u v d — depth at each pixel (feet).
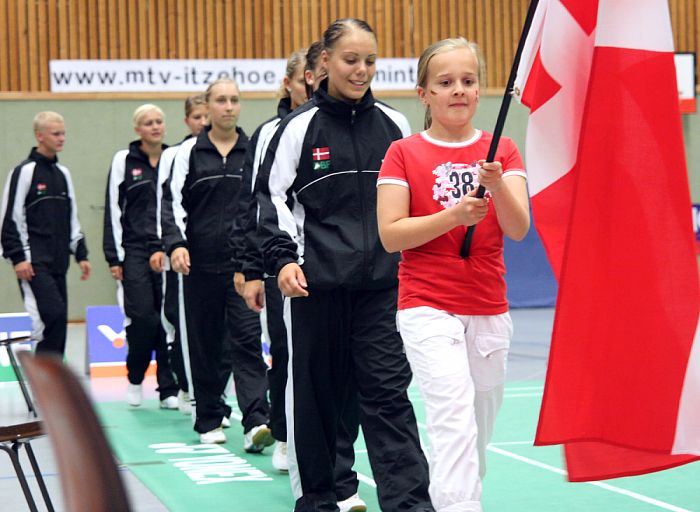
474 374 11.42
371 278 12.93
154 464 18.86
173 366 24.12
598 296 10.27
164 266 24.06
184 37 48.39
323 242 13.00
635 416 10.18
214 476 17.72
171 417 24.49
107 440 3.82
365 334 13.07
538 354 34.45
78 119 47.34
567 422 10.23
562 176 10.75
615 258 10.23
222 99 20.25
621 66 10.18
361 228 13.08
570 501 15.64
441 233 10.68
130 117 47.70
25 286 27.07
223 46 48.65
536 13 10.77
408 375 13.12
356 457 19.44
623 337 10.21
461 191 11.30
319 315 13.03
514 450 19.72
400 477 12.64
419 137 11.58
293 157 13.12
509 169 11.42
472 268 11.16
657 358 10.13
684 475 17.24
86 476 3.79
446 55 11.26
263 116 48.49
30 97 46.85
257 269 14.70
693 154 50.88
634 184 10.18
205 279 20.25
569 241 10.26
